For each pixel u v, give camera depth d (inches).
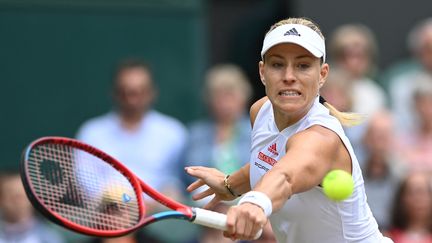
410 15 1401.3
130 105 1192.8
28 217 1122.7
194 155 1216.8
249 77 1362.0
